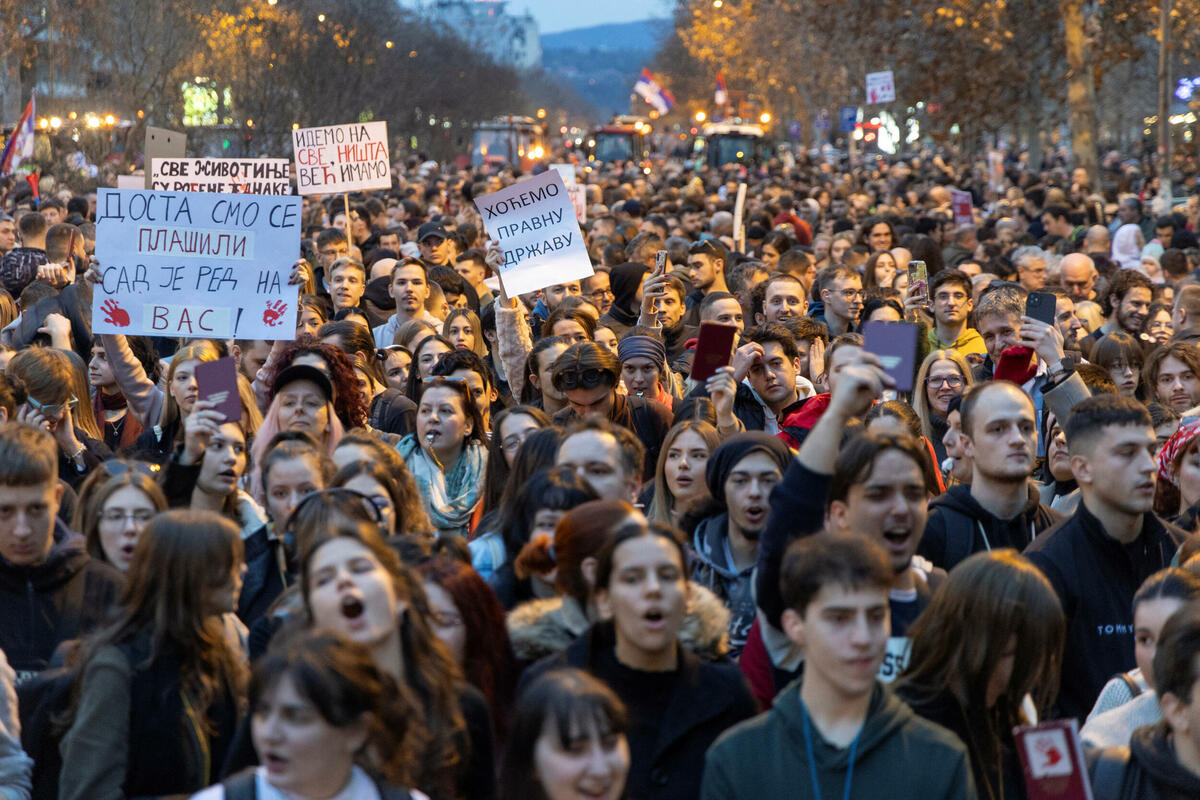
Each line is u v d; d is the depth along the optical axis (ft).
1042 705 12.94
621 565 11.96
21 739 13.42
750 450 15.66
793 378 23.43
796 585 11.17
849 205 80.69
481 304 38.88
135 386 24.22
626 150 199.82
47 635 14.46
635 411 22.76
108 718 12.28
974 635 12.20
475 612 12.83
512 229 29.27
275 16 105.60
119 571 15.01
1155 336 30.35
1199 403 22.97
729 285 36.91
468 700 12.10
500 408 28.37
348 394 20.61
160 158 33.55
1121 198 65.98
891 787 11.05
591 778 10.28
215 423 16.66
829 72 170.09
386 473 15.84
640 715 12.28
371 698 9.96
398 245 47.03
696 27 207.51
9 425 14.61
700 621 13.11
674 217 64.69
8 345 26.50
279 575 16.16
